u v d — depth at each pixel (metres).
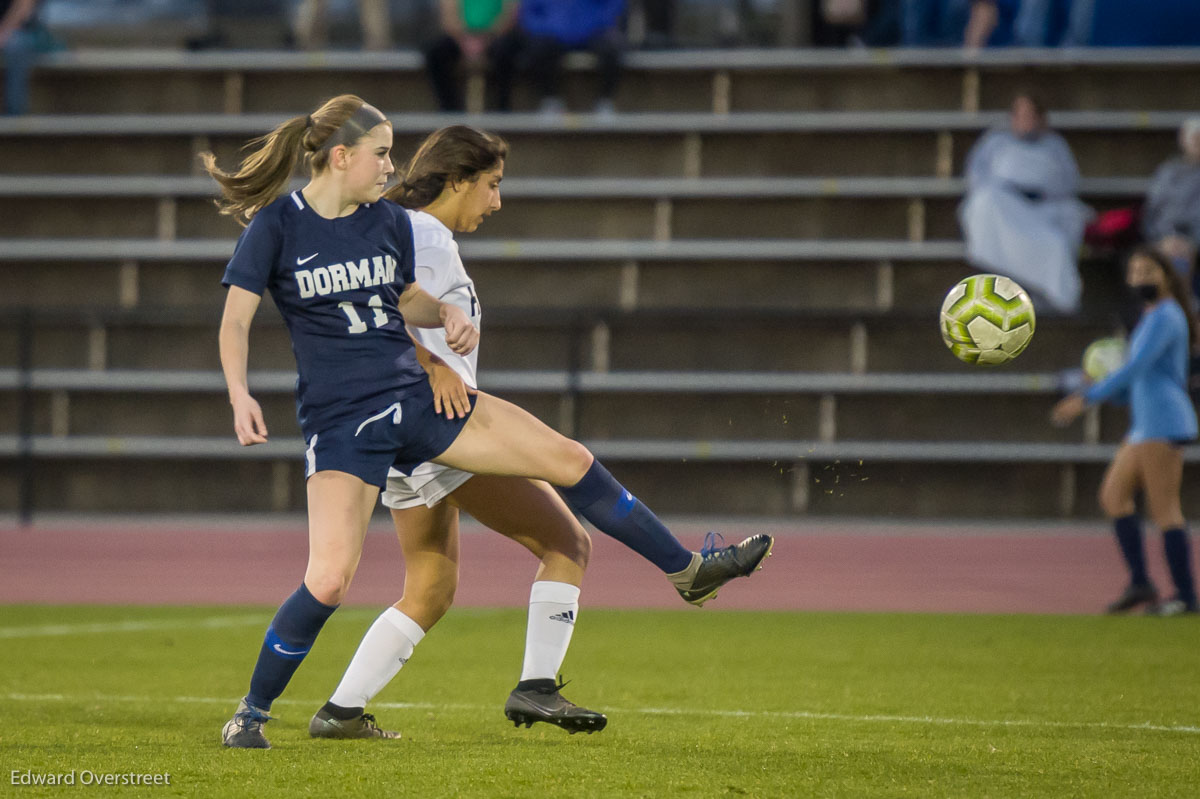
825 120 59.97
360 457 15.95
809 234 58.50
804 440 54.12
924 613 33.09
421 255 16.97
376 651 17.33
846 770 15.04
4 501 54.91
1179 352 33.31
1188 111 60.72
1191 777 14.77
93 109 64.62
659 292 57.66
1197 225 52.66
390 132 16.47
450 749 16.34
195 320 56.44
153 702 20.55
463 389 16.38
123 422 55.56
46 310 52.62
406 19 71.62
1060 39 64.38
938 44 64.75
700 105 63.22
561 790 13.73
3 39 63.69
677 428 54.56
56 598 35.25
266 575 39.38
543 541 17.52
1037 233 53.00
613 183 59.38
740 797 13.48
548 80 61.44
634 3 68.38
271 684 16.27
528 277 58.06
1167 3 62.41
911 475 53.25
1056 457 52.44
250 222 16.67
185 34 73.06
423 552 17.58
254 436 15.50
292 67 64.12
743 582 38.56
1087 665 24.94
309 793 13.54
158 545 45.75
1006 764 15.49
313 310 16.16
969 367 54.53
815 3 68.19
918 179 59.66
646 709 20.09
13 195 60.16
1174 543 33.38
